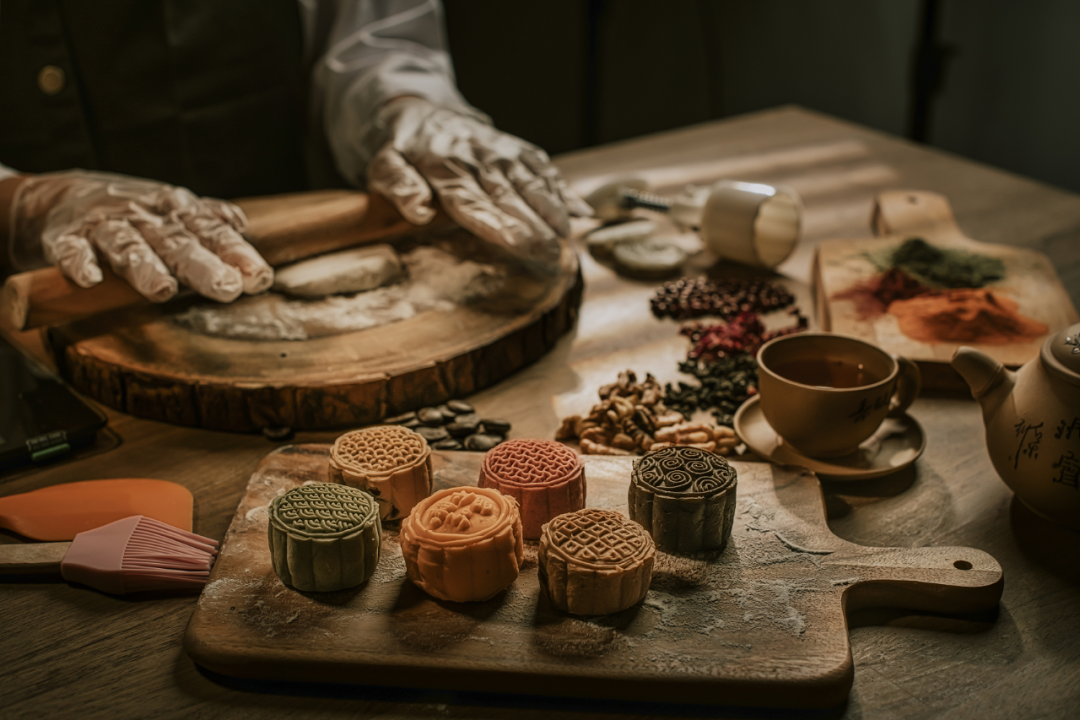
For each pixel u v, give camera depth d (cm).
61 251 103
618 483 86
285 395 96
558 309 115
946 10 292
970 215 157
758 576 73
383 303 113
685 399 102
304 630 67
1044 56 275
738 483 85
